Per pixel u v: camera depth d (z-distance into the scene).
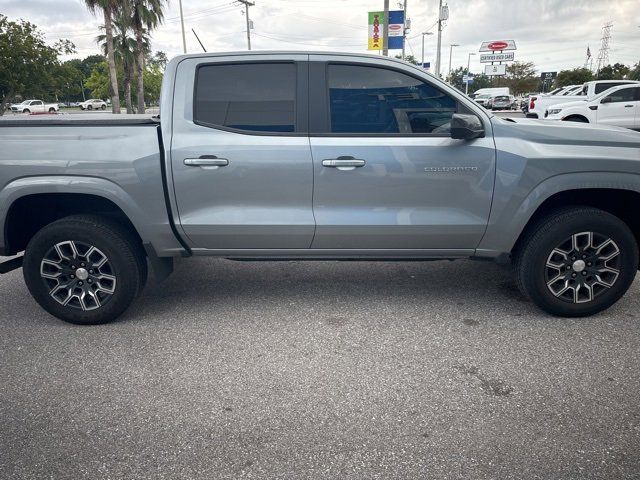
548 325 3.52
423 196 3.42
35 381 2.91
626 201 3.62
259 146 3.37
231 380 2.89
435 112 3.43
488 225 3.45
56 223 3.45
